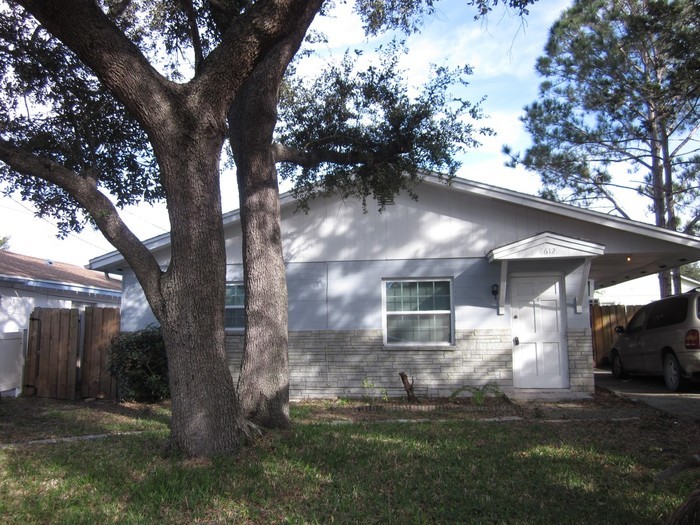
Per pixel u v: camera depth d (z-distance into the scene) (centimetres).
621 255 1166
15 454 659
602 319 1755
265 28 587
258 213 783
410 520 454
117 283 2289
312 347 1186
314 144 994
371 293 1184
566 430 784
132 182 966
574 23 1672
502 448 673
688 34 1110
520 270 1145
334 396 1165
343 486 530
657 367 1229
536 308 1148
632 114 1644
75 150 881
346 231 1202
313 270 1203
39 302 1673
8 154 605
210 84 589
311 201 1210
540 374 1138
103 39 551
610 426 812
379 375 1161
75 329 1231
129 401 1133
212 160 603
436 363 1147
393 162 988
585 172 1906
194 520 459
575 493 518
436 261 1172
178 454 600
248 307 768
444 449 665
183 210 589
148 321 1242
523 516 464
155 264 619
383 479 550
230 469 558
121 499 502
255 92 773
